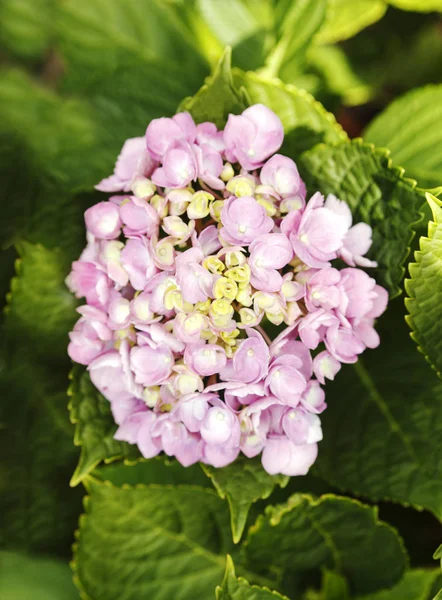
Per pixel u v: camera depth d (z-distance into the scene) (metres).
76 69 0.82
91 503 0.80
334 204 0.73
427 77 0.89
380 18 0.89
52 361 0.83
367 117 0.90
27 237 0.81
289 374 0.70
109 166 0.81
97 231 0.72
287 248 0.70
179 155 0.70
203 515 0.81
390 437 0.79
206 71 0.83
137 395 0.72
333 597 0.80
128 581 0.81
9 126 0.81
